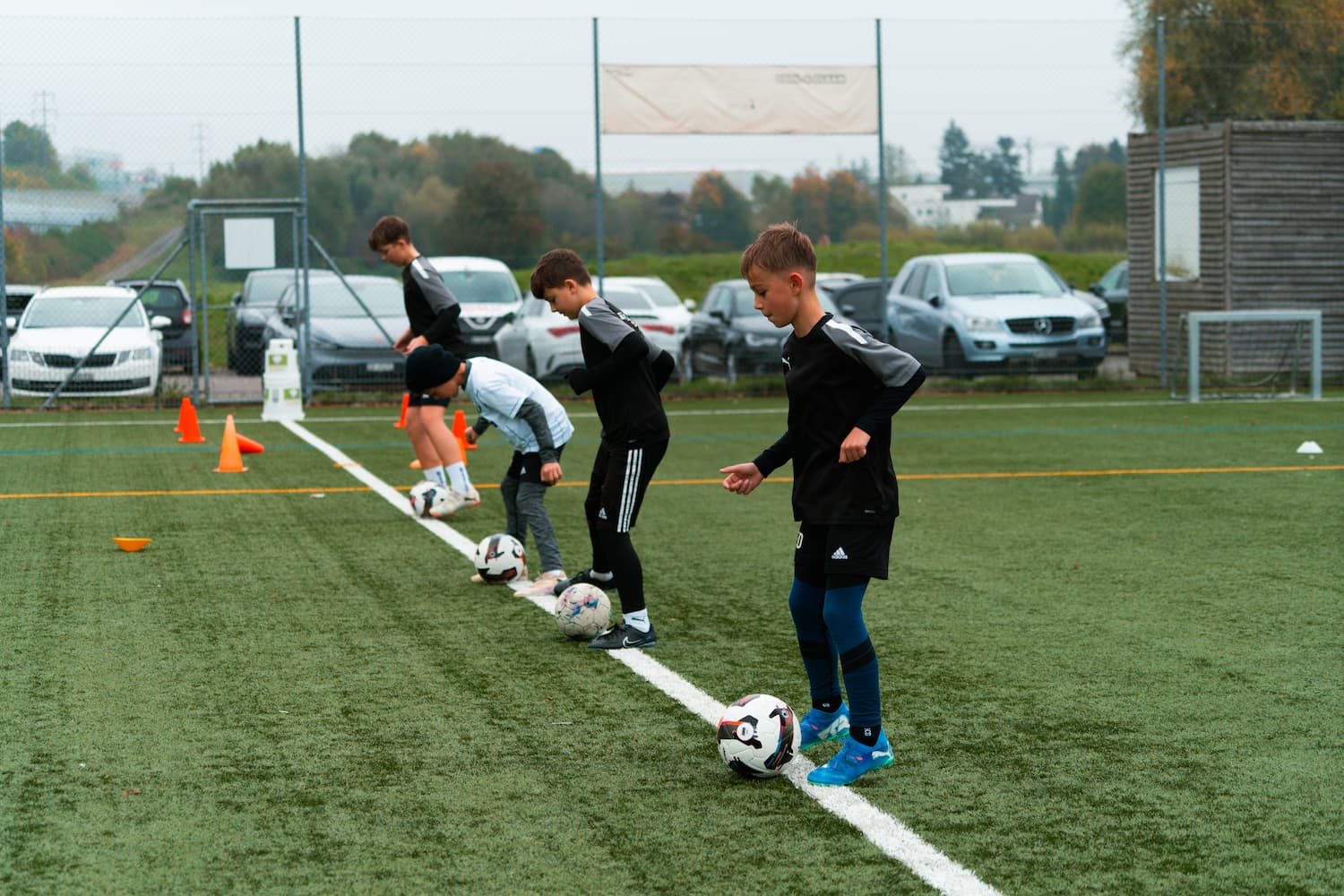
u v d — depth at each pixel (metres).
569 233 24.38
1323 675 5.45
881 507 4.17
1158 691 5.23
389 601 6.81
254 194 19.56
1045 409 17.23
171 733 4.73
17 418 15.91
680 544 8.39
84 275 18.67
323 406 17.56
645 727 4.81
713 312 20.27
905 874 3.53
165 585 7.15
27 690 5.25
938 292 19.78
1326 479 11.05
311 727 4.80
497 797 4.12
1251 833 3.81
